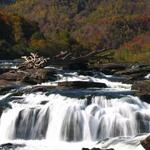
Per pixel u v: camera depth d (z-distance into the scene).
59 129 26.20
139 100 28.11
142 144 20.00
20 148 23.56
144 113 26.45
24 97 29.52
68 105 26.80
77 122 26.11
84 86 33.66
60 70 46.16
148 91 29.94
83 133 25.92
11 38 135.38
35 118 26.66
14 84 34.78
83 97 28.09
